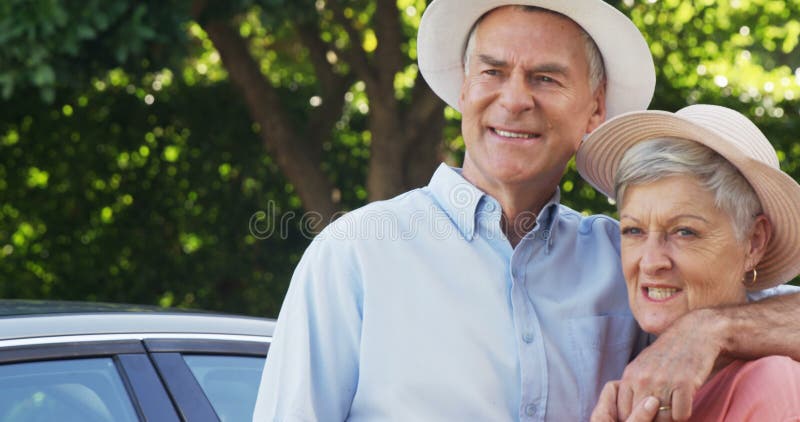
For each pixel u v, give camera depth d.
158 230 8.12
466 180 2.31
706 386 1.97
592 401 2.24
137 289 8.10
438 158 7.11
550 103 2.25
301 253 8.13
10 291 7.96
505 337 2.18
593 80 2.36
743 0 8.15
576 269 2.34
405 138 6.86
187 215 8.12
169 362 2.64
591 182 2.44
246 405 2.70
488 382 2.14
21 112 7.82
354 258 2.18
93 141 7.95
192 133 8.06
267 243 8.12
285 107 8.18
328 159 8.13
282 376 2.12
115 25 5.61
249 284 8.17
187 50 5.95
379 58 6.81
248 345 2.81
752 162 1.98
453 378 2.13
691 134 2.04
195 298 8.22
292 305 2.16
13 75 5.51
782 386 1.84
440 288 2.19
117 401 2.52
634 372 1.91
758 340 1.92
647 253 2.06
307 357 2.10
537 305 2.25
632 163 2.07
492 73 2.29
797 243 2.13
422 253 2.21
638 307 2.11
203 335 2.76
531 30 2.26
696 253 2.02
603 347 2.29
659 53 7.78
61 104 7.84
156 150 8.06
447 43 2.45
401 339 2.14
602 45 2.32
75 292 8.05
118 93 7.95
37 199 7.98
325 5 6.93
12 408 2.39
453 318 2.17
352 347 2.15
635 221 2.08
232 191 8.11
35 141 7.90
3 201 7.95
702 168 2.02
